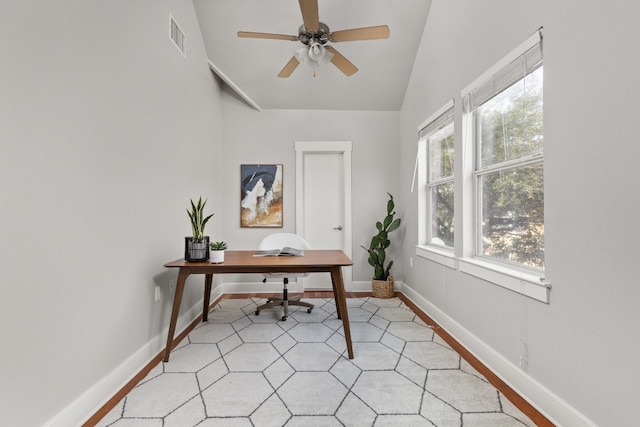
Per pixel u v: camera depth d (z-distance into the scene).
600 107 1.26
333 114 4.13
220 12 3.09
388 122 4.16
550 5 1.51
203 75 3.33
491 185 2.21
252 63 3.54
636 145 1.12
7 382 1.15
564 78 1.44
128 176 1.95
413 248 3.62
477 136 2.37
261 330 2.69
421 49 3.34
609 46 1.21
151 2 2.24
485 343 2.08
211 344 2.40
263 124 4.08
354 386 1.80
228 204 4.06
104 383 1.67
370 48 3.42
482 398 1.68
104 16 1.71
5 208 1.16
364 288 4.13
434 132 3.13
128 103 1.95
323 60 2.53
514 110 1.92
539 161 1.73
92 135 1.62
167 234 2.49
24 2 1.23
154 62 2.28
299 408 1.59
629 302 1.15
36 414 1.27
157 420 1.50
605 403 1.24
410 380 1.86
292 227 4.09
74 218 1.49
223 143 4.05
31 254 1.26
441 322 2.76
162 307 2.38
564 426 1.42
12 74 1.18
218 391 1.75
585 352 1.33
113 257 1.79
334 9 3.05
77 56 1.51
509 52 1.84
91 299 1.60
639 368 1.11
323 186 4.26
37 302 1.28
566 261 1.43
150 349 2.17
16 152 1.20
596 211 1.28
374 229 4.15
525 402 1.64
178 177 2.70
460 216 2.46
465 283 2.35
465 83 2.38
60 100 1.41
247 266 2.16
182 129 2.79
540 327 1.58
